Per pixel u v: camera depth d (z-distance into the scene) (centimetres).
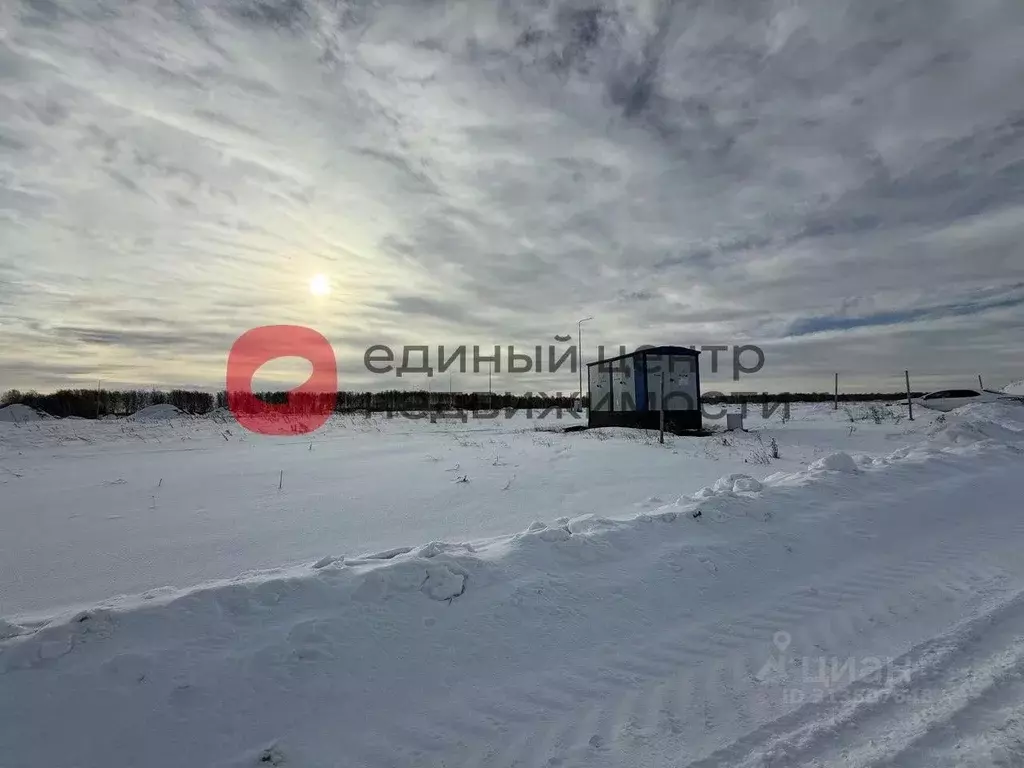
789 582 450
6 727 234
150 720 250
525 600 376
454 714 279
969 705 272
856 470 727
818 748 248
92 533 627
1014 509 669
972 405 1766
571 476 981
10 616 395
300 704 272
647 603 398
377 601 350
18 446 1480
